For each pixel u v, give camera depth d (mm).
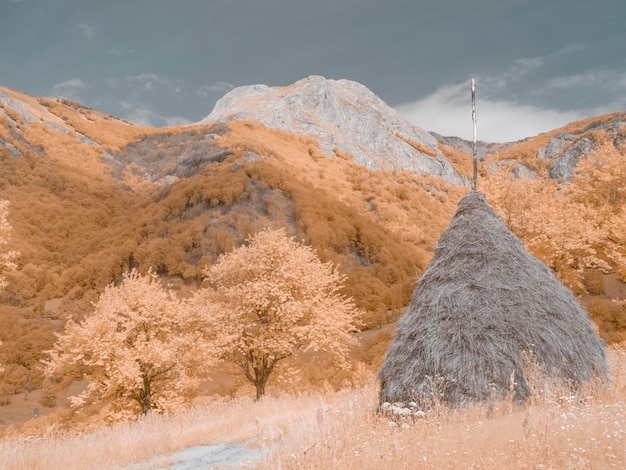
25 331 69438
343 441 5699
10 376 56062
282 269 21609
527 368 7574
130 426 12266
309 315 22156
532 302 8273
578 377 7805
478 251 8883
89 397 20578
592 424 4930
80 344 20453
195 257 91688
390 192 154500
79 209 127938
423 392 7902
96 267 92688
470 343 7945
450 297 8508
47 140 157625
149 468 7746
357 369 28984
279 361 23109
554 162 105375
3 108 160375
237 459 7695
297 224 102625
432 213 151375
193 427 11148
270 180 112875
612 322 24094
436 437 5176
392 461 4605
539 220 21891
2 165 133125
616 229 21859
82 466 7801
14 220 114000
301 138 183125
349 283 78938
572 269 21453
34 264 99750
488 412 7109
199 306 22500
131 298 21781
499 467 4164
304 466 5082
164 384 22078
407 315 8883
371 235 101938
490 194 22953
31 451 8289
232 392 26766
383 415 7871
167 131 190750
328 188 138625
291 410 13203
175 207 108562
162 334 22594
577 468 3844
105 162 162875
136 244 98562
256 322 22125
